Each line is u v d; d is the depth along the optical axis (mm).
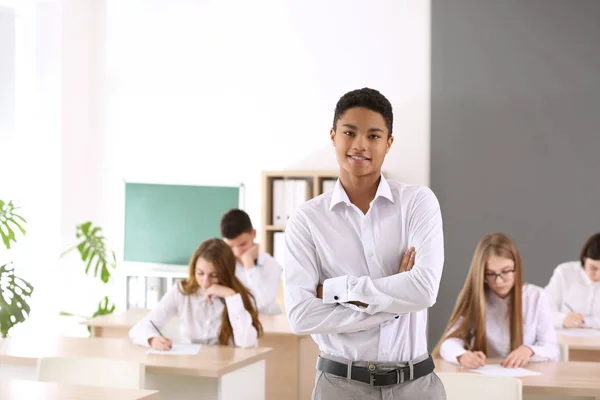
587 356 5066
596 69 6816
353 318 2352
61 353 4621
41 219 7629
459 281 7047
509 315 4230
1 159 7414
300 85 7465
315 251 2502
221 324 4898
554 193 6902
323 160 7395
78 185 7852
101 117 8000
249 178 7590
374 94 2352
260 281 6328
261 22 7574
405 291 2340
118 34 7945
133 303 7715
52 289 7574
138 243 7844
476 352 4055
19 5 7547
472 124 7035
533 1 6926
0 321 5762
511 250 4148
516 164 6969
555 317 5543
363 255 2457
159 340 4719
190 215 7699
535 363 4160
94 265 7883
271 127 7539
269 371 5535
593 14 6820
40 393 3359
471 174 7035
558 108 6898
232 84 7656
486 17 7008
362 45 7297
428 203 2463
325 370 2459
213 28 7707
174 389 4680
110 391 3412
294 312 2441
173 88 7812
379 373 2389
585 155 6848
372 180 2436
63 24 7637
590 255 5535
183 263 7707
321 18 7406
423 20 7141
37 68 7641
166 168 7816
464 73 7051
